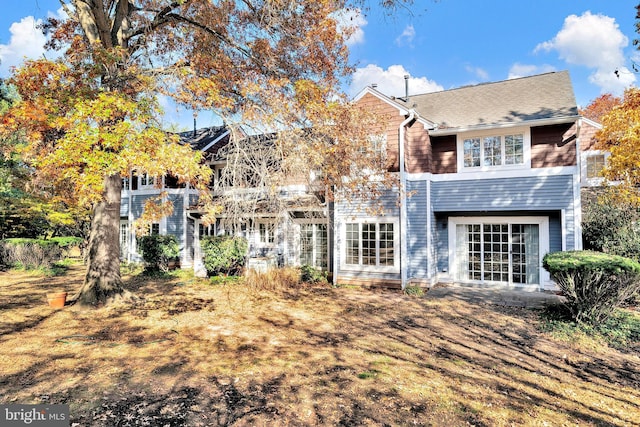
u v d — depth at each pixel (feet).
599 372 17.67
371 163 34.27
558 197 36.50
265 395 14.73
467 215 42.45
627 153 32.42
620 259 24.30
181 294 37.42
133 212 63.82
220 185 33.27
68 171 16.83
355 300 34.83
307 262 52.95
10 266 54.03
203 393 14.88
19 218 60.85
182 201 59.98
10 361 18.19
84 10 30.12
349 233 43.52
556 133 37.01
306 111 26.48
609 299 24.29
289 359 19.04
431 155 42.14
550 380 16.65
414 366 18.16
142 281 45.83
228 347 21.04
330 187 35.83
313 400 14.30
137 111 19.54
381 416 13.07
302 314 29.37
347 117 29.32
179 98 25.43
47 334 22.99
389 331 24.58
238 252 47.65
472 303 32.94
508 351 20.61
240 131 31.19
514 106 41.09
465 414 13.30
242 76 30.45
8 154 25.81
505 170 38.93
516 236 40.16
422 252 40.57
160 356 19.39
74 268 56.59
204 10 28.81
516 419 12.98
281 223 47.80
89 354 19.52
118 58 22.71
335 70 30.83
